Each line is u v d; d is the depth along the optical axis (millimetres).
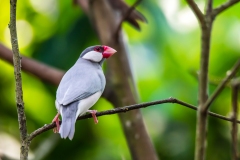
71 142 10938
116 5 9164
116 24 8969
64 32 11180
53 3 11734
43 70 8430
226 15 11883
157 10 11258
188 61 11367
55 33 11297
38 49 11422
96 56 8461
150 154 8203
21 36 11773
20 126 5137
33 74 8445
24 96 11383
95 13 9047
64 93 6805
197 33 11375
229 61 11703
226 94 11141
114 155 11125
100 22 8961
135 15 9141
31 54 11469
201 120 5406
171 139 10992
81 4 9875
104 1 9070
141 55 11148
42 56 11234
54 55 11133
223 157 10852
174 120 11203
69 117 6402
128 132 8266
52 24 11648
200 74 5512
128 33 11297
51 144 9742
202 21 5484
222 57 11742
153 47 11234
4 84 11289
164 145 10938
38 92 11414
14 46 5066
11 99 11211
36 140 10961
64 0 11492
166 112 11234
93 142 11172
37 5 11859
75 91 6844
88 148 11125
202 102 5461
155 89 11336
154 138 11023
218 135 10977
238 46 11750
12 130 10898
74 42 11070
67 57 11039
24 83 11414
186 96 11297
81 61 8383
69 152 10930
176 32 11359
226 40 11789
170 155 10859
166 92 11289
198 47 11344
